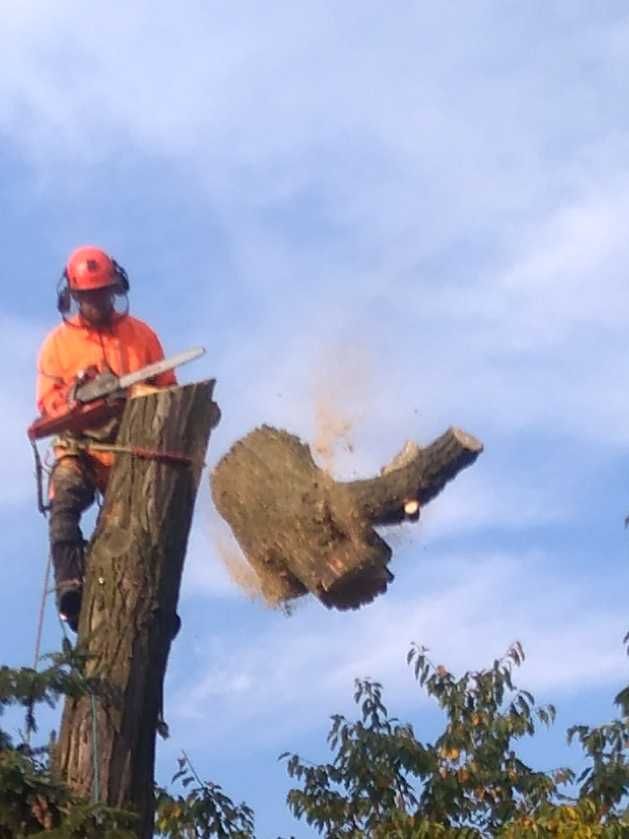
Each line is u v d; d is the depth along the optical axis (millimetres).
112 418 6496
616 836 8023
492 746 9102
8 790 4961
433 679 9391
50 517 6410
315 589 5852
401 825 8570
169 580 5750
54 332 7078
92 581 5676
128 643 5559
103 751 5371
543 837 8148
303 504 5859
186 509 5902
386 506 5898
